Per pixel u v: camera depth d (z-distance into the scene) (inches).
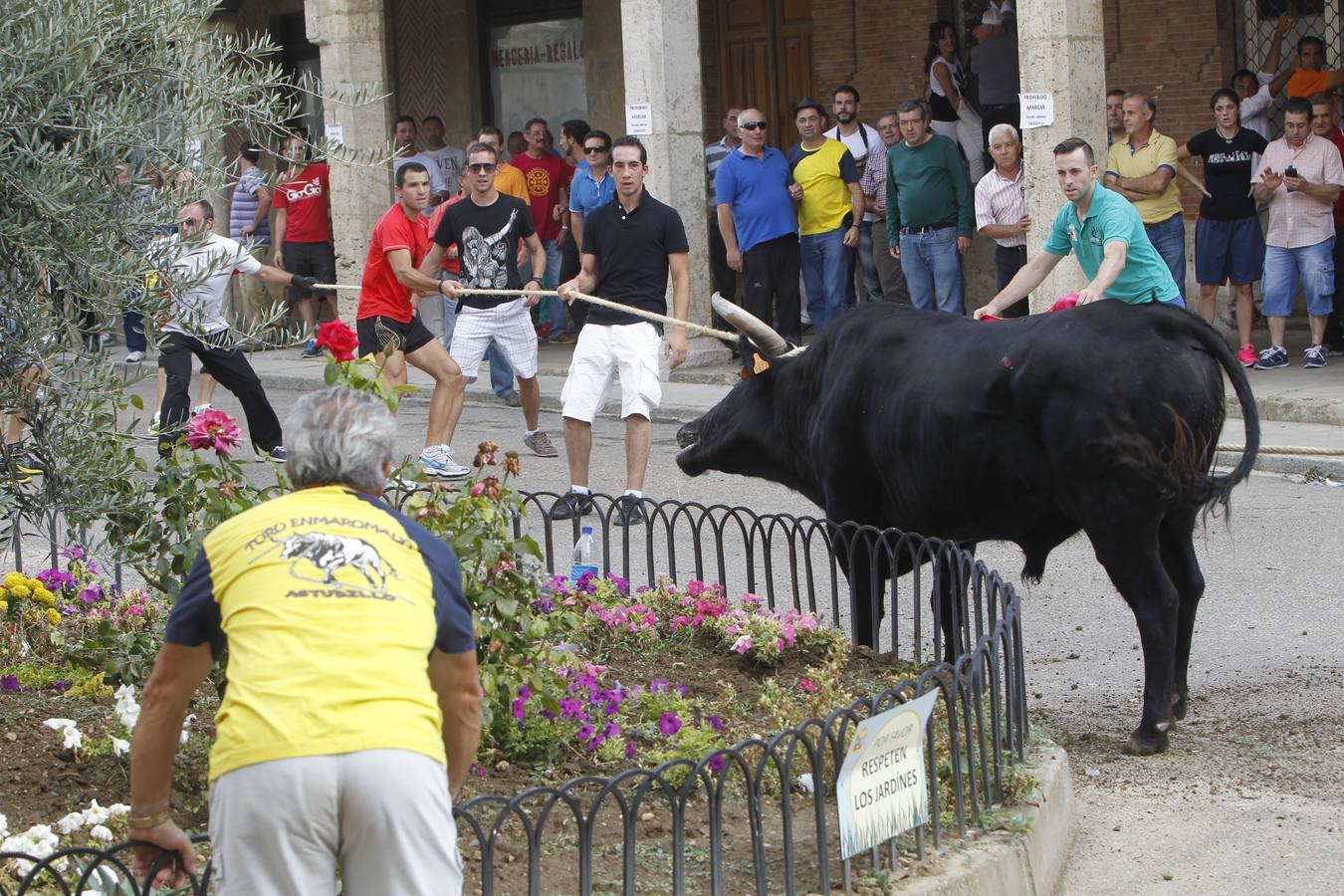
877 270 704.4
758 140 616.7
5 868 183.5
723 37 796.6
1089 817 240.1
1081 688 299.9
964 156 676.1
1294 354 608.4
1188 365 254.5
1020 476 263.1
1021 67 547.2
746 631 273.6
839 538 283.3
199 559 145.0
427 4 884.6
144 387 702.5
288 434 151.3
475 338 498.0
